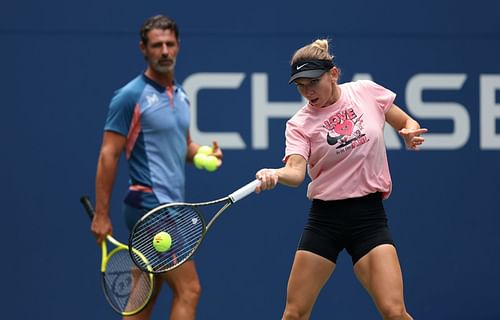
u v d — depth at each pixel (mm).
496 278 27938
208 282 27203
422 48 27750
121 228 27062
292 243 27484
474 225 27891
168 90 22469
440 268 27828
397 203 27703
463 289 27875
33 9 26719
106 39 26969
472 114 27844
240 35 27344
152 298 22531
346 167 18609
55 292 26828
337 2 27578
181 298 21531
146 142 22109
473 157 27891
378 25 27656
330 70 18328
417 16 27734
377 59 27656
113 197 27094
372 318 27594
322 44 18375
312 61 18031
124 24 27031
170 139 22219
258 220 27406
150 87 22188
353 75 27594
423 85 27750
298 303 19156
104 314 26953
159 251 19797
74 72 26875
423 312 27750
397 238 27734
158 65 22125
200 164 23719
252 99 27328
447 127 27797
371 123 18688
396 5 27688
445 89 27781
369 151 18562
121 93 22172
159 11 27109
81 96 26875
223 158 27234
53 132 26812
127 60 27031
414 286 27766
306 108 18922
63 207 26844
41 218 26766
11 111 26672
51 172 26797
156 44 22078
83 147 26891
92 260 26938
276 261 27422
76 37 26875
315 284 19125
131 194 22219
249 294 27312
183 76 27188
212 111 27234
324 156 18641
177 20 27188
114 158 22109
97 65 26938
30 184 26750
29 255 26734
